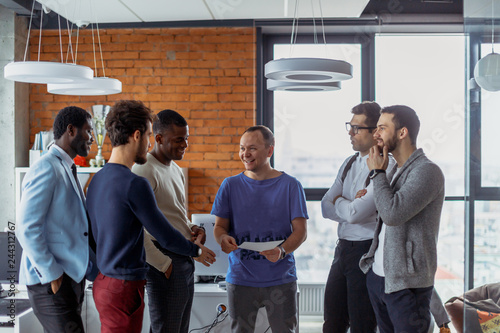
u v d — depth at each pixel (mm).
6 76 2781
